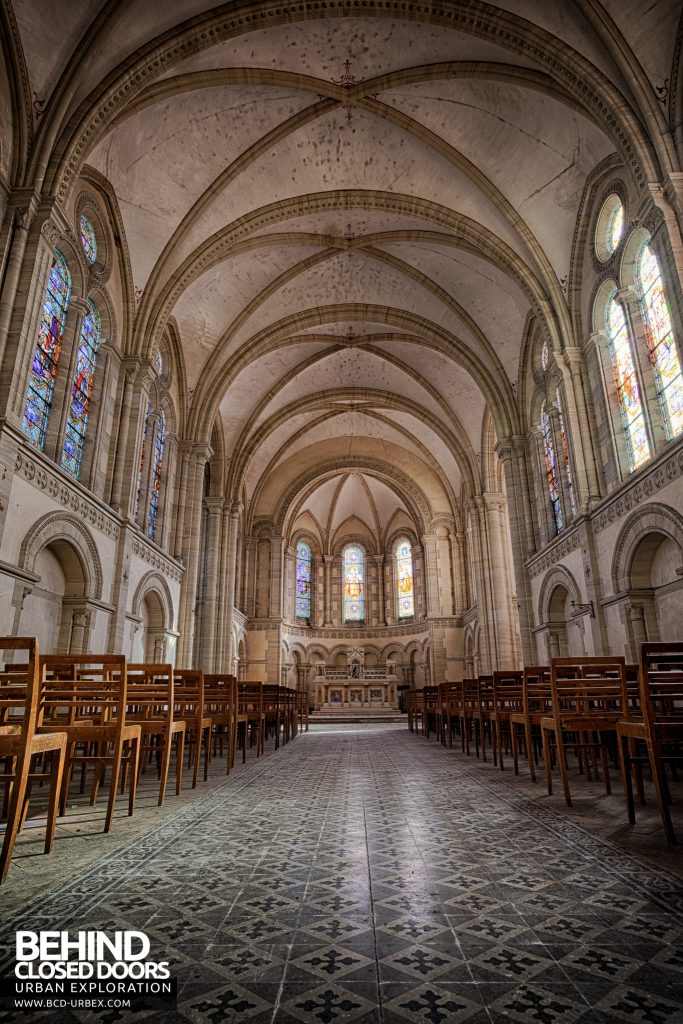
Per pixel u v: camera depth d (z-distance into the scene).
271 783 8.74
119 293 15.97
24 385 10.32
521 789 8.01
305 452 38.28
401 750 14.17
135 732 6.32
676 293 11.20
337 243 20.55
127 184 15.12
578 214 15.59
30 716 4.45
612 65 11.62
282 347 25.53
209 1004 2.55
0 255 10.45
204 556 27.75
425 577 37.06
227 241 17.98
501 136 15.30
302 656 40.47
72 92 11.39
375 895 3.88
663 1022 2.39
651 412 12.81
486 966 2.89
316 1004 2.55
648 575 13.21
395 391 30.91
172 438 20.44
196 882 4.14
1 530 9.67
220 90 14.41
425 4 12.34
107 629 14.09
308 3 12.34
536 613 19.94
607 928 3.32
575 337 16.23
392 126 16.14
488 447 28.17
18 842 5.23
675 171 11.03
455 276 21.11
